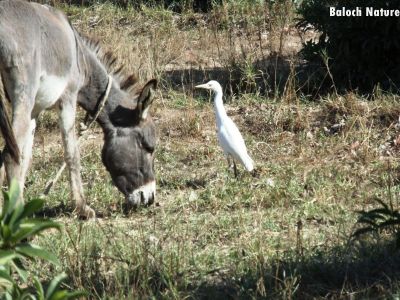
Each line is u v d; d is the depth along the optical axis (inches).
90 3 2546.8
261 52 2095.2
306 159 1541.6
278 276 988.6
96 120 1338.6
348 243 1049.5
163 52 2139.5
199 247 1132.5
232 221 1220.5
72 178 1286.9
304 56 1868.8
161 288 981.2
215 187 1405.0
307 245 1099.3
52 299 759.1
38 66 1184.8
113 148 1321.4
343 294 941.8
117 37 2180.1
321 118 1720.0
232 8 2405.3
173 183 1454.2
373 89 1766.7
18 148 1128.2
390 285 941.8
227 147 1438.2
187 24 2416.3
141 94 1315.2
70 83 1269.7
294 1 2300.7
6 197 784.9
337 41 1820.9
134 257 1022.4
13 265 808.9
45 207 1318.9
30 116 1170.6
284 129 1706.4
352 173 1453.0
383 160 1523.1
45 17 1221.7
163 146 1641.2
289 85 1790.1
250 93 1850.4
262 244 1095.0
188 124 1716.3
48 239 1123.3
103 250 1092.5
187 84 1953.7
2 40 1141.1
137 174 1325.0
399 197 1315.2
